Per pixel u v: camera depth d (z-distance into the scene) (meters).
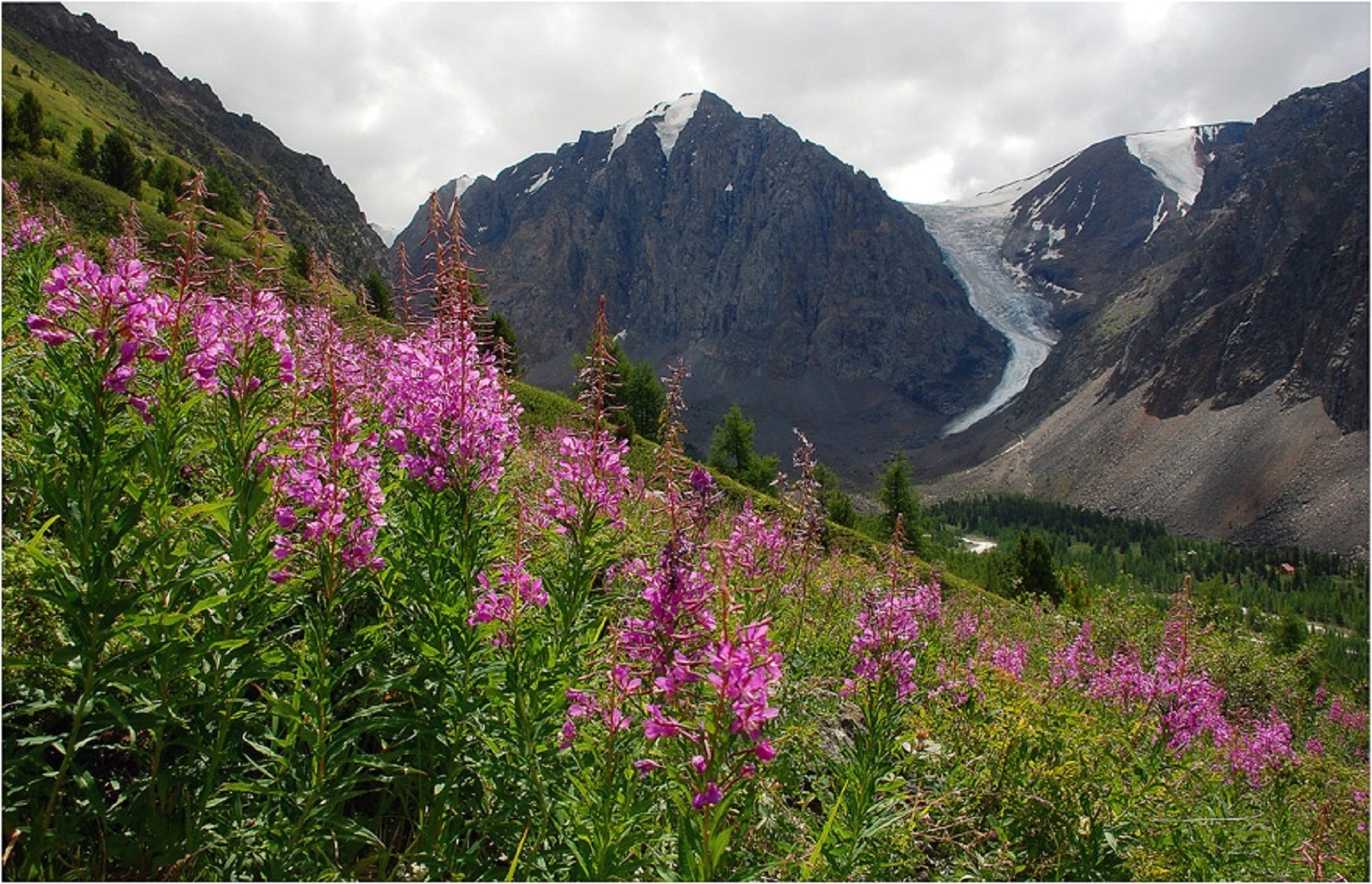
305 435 4.42
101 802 3.62
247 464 4.12
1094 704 7.68
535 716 4.19
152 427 3.97
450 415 4.70
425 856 3.92
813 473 7.84
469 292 4.95
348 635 4.47
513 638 4.24
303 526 4.36
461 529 4.66
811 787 5.95
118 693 3.83
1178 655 7.09
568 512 4.77
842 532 26.19
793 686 5.99
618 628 4.32
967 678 7.25
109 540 3.53
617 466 4.82
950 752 6.16
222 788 3.83
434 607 4.42
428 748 4.25
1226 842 6.53
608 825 3.64
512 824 4.27
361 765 4.22
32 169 42.03
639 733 4.00
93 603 3.45
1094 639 16.89
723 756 3.32
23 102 48.91
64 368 3.69
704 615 3.90
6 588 3.61
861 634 5.76
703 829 3.35
